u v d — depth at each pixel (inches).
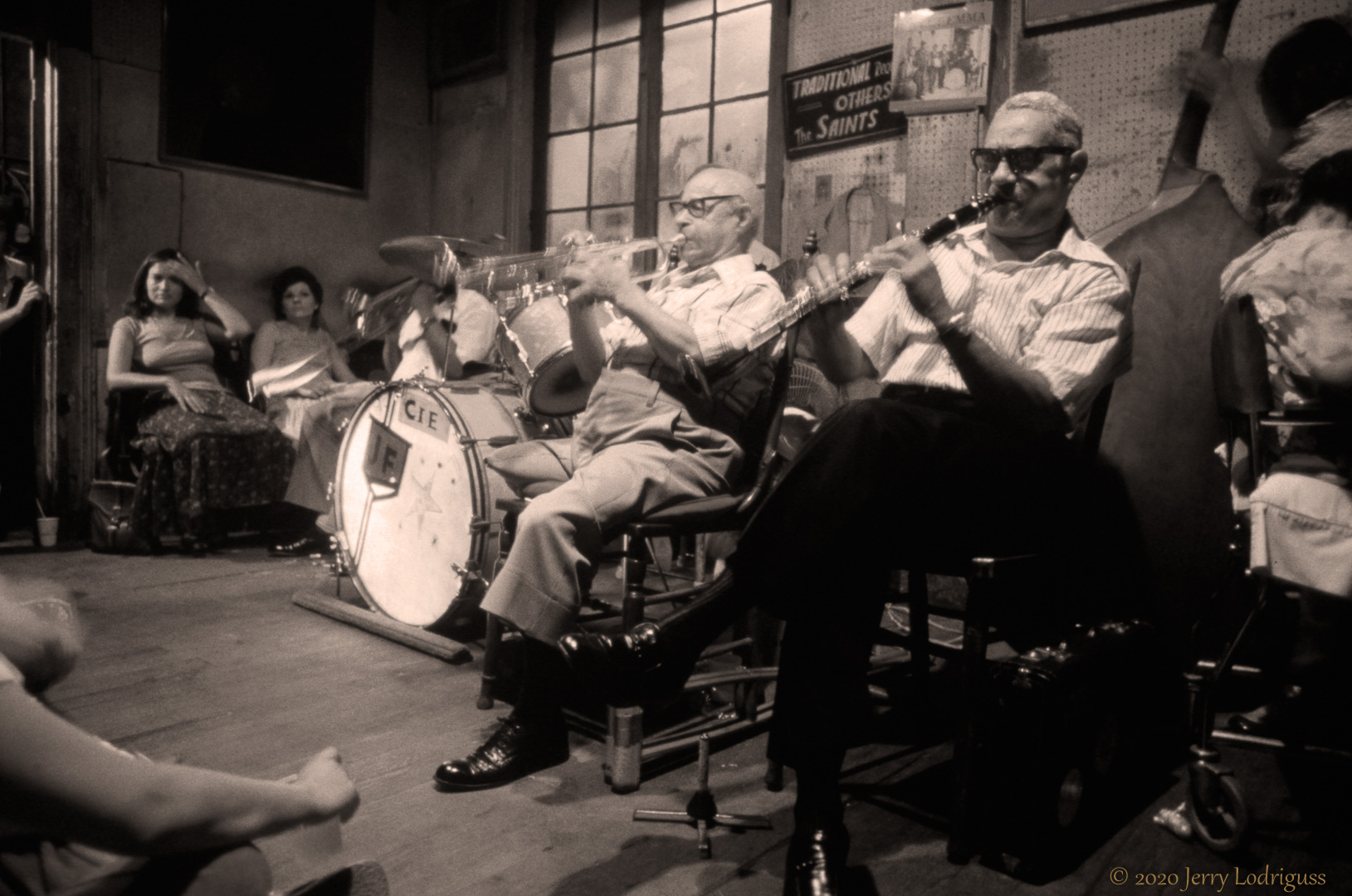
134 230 188.2
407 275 225.6
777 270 149.5
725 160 179.0
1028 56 130.7
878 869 65.2
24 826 26.7
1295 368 74.4
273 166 206.8
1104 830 71.8
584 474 78.8
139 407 179.3
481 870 63.9
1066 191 76.6
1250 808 66.3
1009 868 64.6
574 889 61.5
